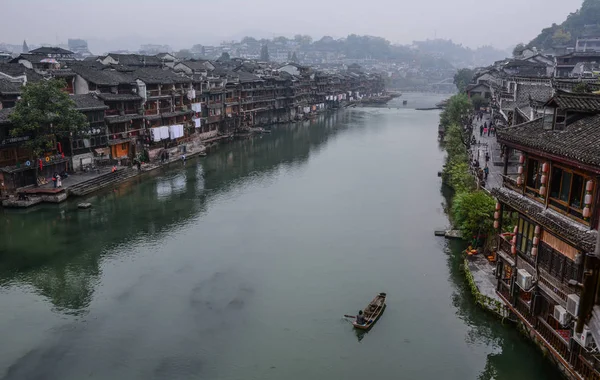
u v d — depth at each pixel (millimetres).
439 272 43125
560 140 24016
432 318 35625
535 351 30547
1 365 30297
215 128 114250
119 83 79250
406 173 80875
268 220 57062
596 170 20328
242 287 40406
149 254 46969
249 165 86938
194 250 48000
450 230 52031
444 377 29484
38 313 36250
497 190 29891
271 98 141125
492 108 112000
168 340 33094
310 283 41125
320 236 51844
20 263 44531
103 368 30250
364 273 42938
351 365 30578
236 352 31828
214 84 113062
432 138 118750
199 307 37250
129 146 80625
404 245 49312
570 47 155875
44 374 29578
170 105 91875
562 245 23906
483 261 42594
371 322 34375
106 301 38062
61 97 60625
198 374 29734
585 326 21484
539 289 26078
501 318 33906
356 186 72500
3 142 57562
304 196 67312
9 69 73000
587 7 190375
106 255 46594
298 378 29375
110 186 68750
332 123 149375
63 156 67125
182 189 69875
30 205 57969
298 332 34031
